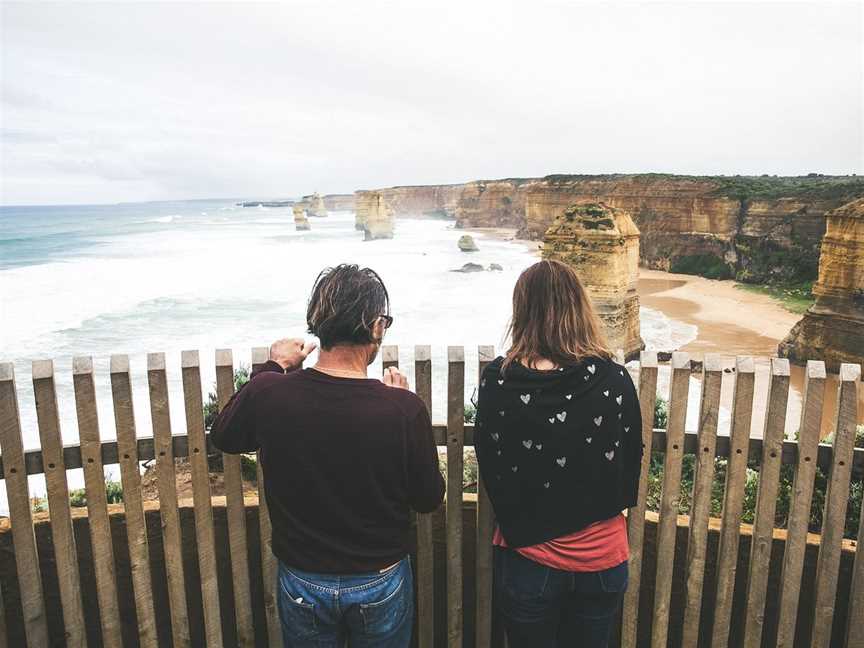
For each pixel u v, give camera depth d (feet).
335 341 7.54
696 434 9.87
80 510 10.74
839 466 9.38
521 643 8.38
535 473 7.83
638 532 10.09
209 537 10.16
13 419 9.16
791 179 312.29
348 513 7.38
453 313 133.28
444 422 10.18
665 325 131.75
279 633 10.43
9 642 10.68
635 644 10.75
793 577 9.91
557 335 7.78
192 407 9.64
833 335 93.97
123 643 10.99
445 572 11.49
